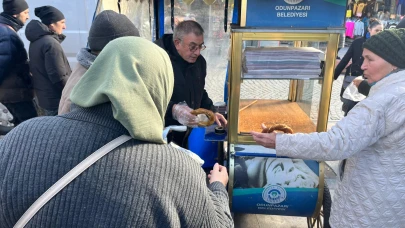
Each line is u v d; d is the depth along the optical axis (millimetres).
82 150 713
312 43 1845
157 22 2809
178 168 769
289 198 1834
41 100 3314
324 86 1764
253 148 1881
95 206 695
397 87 1278
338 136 1296
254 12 1673
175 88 2080
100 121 749
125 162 719
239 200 1855
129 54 739
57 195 691
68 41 4199
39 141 722
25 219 705
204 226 814
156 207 723
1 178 723
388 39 1326
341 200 1495
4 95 3445
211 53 2811
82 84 770
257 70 1757
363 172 1381
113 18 1435
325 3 1648
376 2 10398
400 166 1310
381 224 1370
